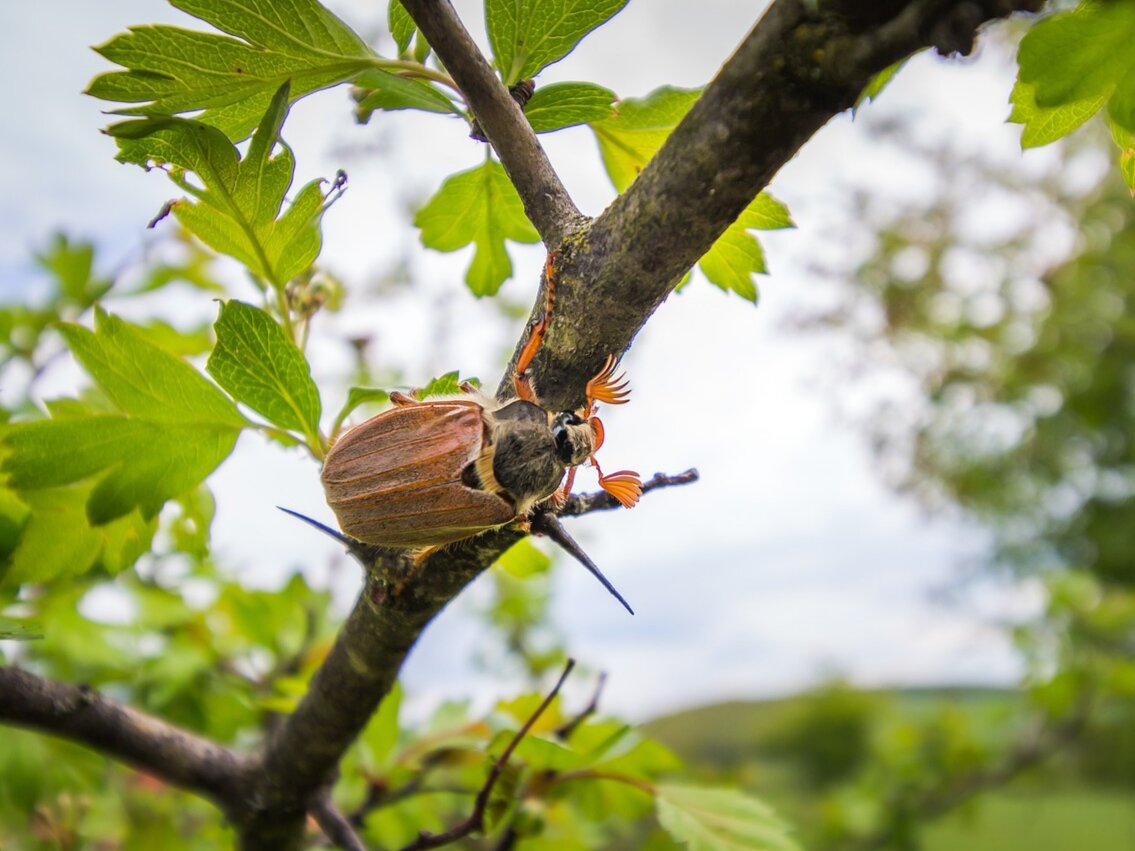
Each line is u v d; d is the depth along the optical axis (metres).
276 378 0.08
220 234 0.08
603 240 0.07
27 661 0.14
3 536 0.09
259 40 0.07
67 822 0.15
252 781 0.09
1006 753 0.26
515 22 0.08
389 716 0.12
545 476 0.08
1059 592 0.27
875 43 0.05
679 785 0.12
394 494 0.08
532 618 0.24
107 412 0.09
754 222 0.09
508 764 0.11
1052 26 0.06
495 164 0.10
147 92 0.07
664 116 0.09
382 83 0.08
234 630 0.16
